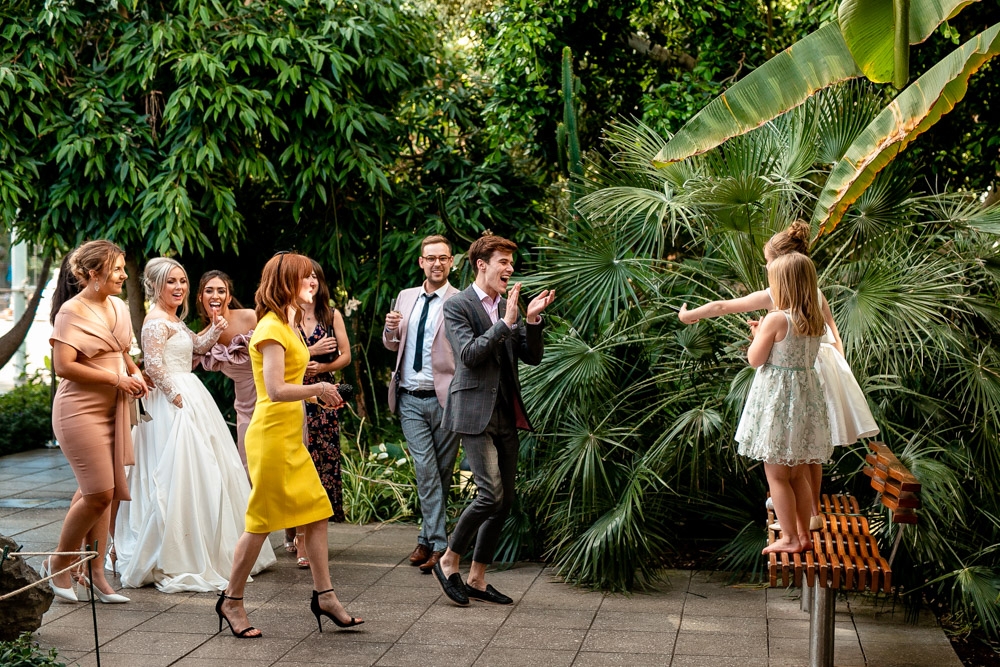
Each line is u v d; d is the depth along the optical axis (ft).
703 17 27.58
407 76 29.89
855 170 16.65
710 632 15.31
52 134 26.84
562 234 21.93
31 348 49.67
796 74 17.40
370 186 28.19
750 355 13.08
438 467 19.13
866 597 17.15
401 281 30.09
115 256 16.44
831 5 25.49
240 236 30.68
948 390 18.43
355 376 31.53
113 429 16.48
